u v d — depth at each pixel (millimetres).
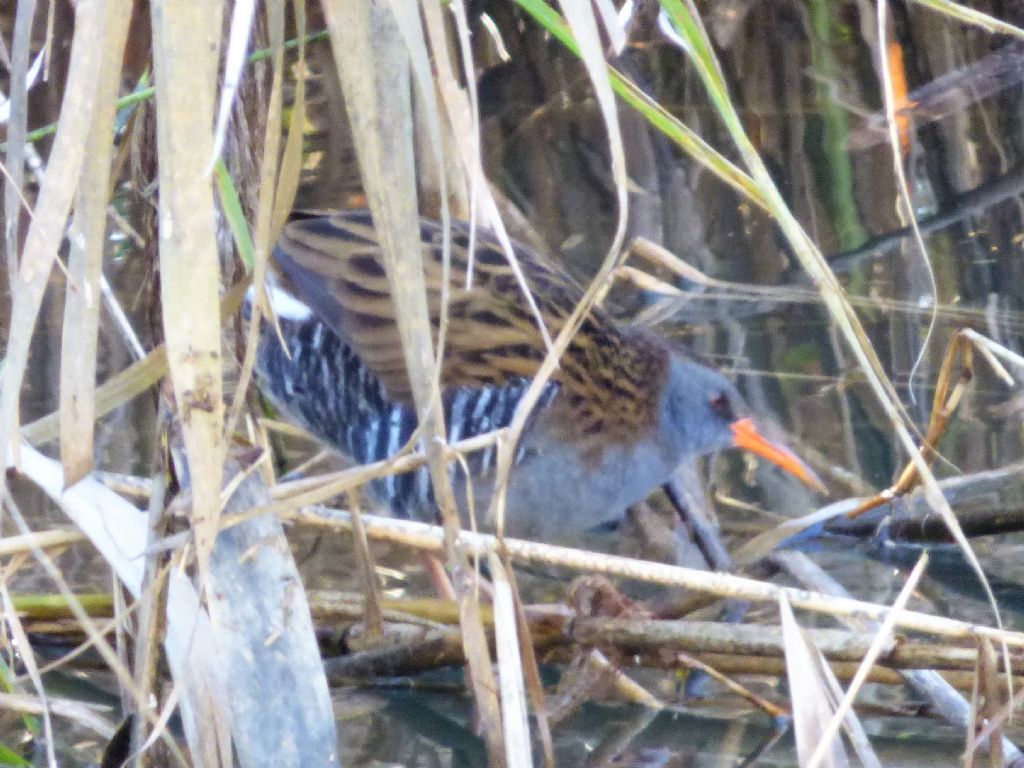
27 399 7332
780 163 10172
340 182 9500
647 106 4016
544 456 6656
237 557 4090
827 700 4062
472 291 6746
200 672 3854
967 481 6336
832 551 6621
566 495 6777
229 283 4348
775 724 5340
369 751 5109
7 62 4625
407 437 6582
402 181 3600
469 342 6609
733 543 6590
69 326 3740
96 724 4430
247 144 4285
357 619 5695
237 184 4281
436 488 3828
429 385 3691
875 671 5230
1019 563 6379
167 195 3400
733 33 11617
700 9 11719
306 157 9844
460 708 5445
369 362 6469
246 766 3953
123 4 3486
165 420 4105
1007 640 4402
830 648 4879
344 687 5613
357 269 6617
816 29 11641
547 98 11148
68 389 3777
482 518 6691
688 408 7035
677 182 10016
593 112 10914
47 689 5484
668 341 7336
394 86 3594
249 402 4641
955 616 5871
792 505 6918
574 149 10469
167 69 3359
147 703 3877
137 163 4406
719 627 5137
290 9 9148
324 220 6879
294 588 4117
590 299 3965
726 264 8969
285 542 4176
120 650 4188
